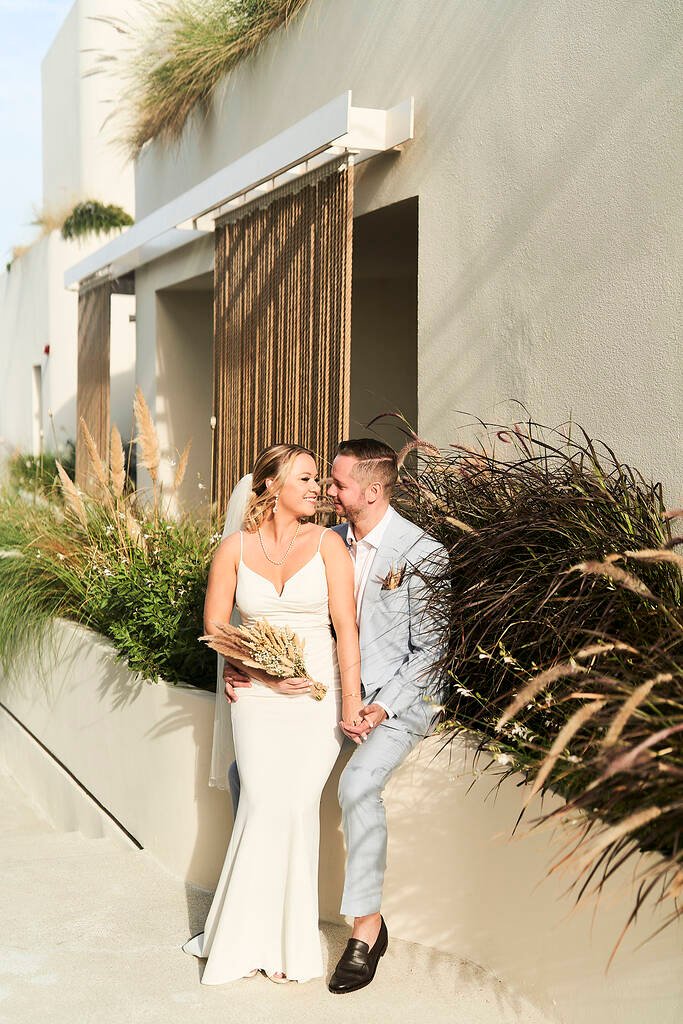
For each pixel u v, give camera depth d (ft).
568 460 12.75
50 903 14.47
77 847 17.92
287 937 11.72
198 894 14.89
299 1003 11.26
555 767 10.32
